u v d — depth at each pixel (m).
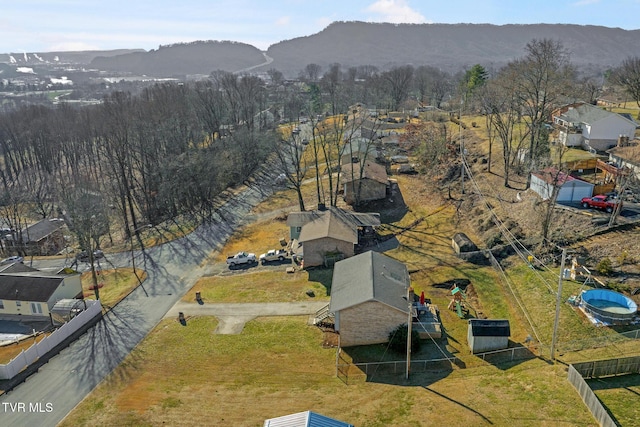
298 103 155.75
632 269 40.94
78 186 82.25
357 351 38.72
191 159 84.81
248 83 153.12
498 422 28.36
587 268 42.78
